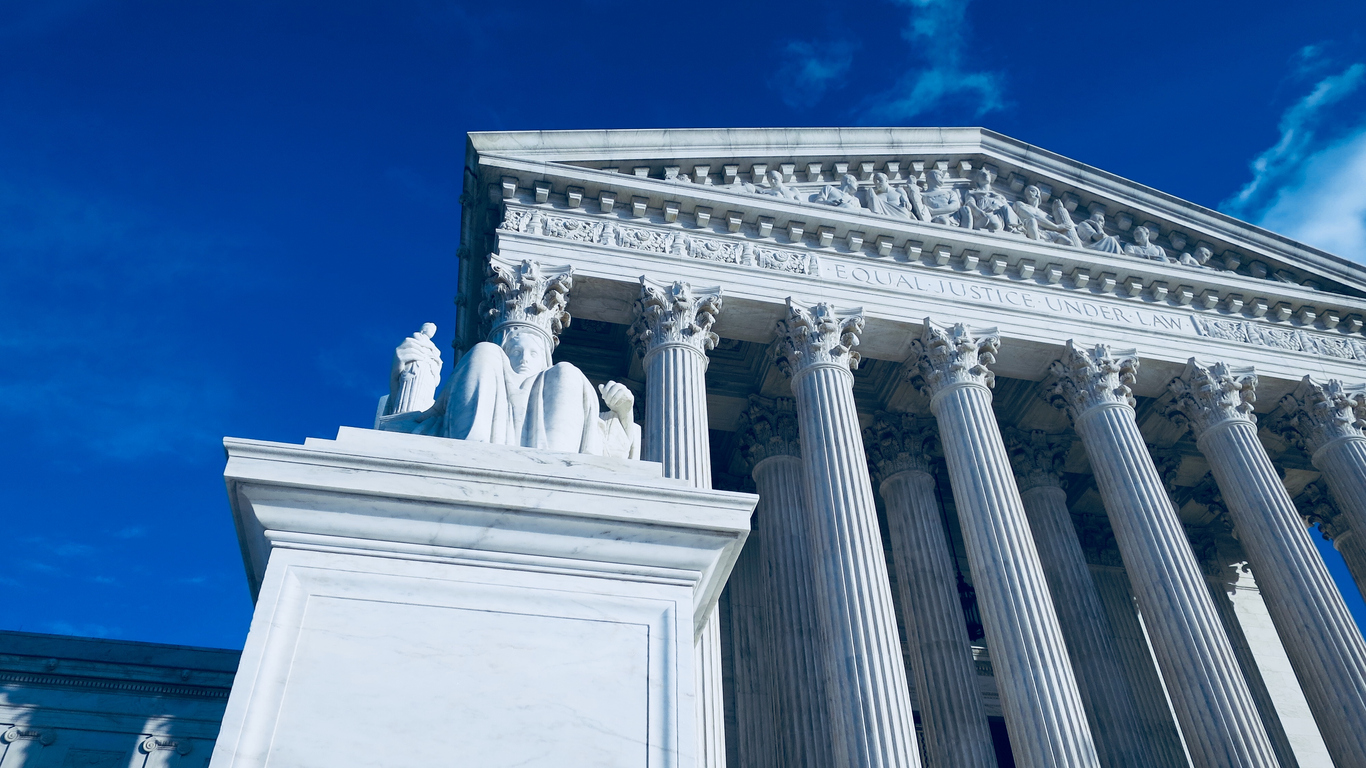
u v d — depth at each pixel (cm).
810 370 2416
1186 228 3123
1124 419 2555
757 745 2444
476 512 488
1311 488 3388
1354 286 3139
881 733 1773
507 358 687
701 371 2345
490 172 2538
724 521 513
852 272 2669
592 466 531
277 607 441
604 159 2648
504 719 429
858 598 1966
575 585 482
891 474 2884
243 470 469
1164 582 2231
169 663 1198
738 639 2702
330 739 407
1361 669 2192
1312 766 3150
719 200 2638
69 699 1155
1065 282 2880
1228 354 2847
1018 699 1945
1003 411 3138
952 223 2903
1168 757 2812
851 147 2941
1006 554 2136
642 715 447
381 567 465
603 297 2500
